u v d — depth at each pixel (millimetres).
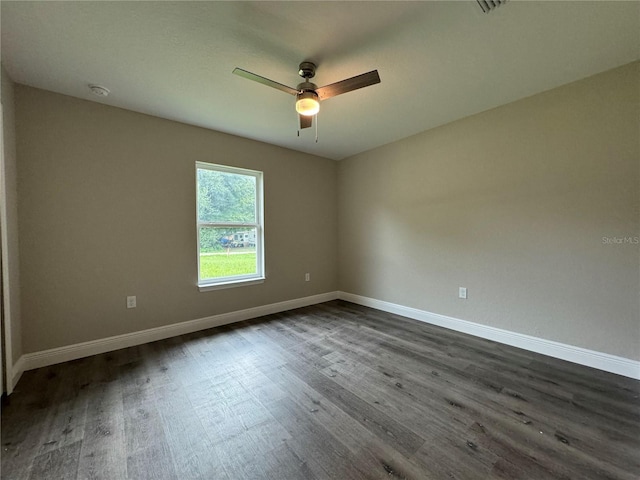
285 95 2479
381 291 4035
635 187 2082
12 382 1974
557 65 2094
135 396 1916
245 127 3229
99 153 2596
